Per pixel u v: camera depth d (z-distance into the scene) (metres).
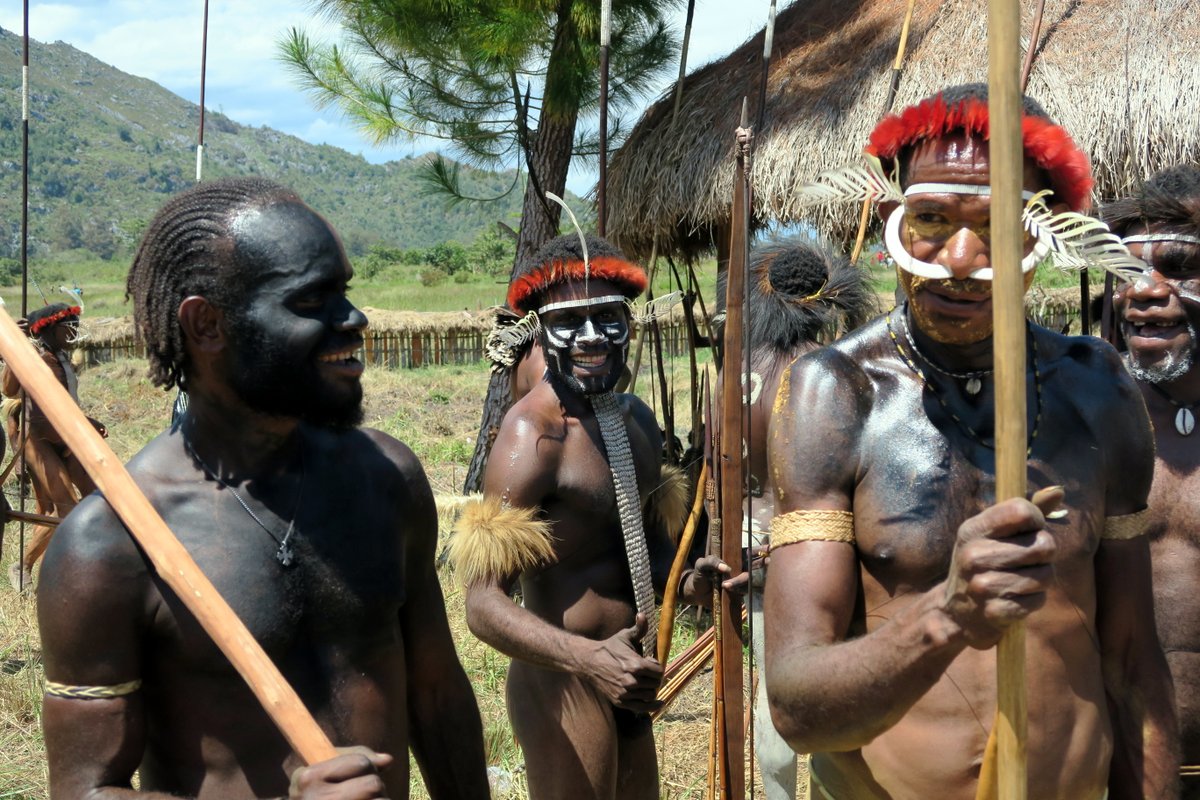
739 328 2.64
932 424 1.94
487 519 3.02
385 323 20.45
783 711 1.82
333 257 1.81
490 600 3.00
